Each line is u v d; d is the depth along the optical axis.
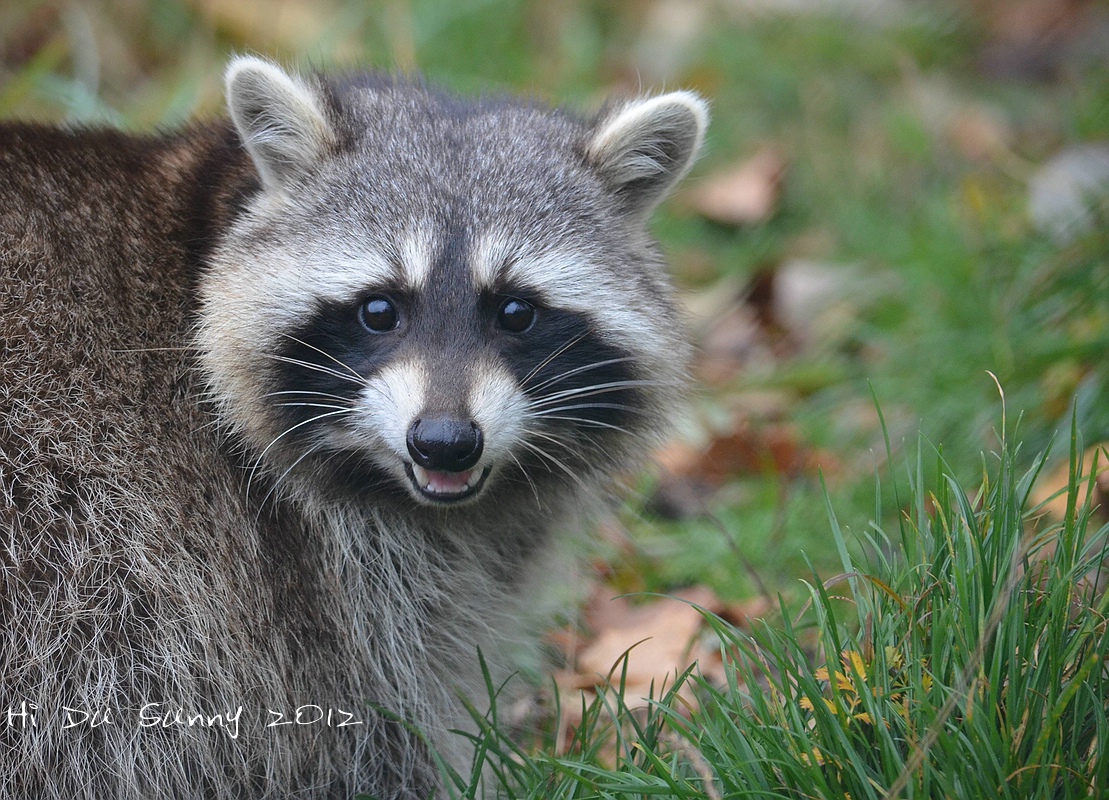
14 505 6.21
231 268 6.95
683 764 5.86
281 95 7.12
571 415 7.27
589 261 7.33
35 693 6.19
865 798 5.27
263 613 6.72
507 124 7.65
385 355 6.88
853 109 15.50
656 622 8.38
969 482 8.55
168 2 13.70
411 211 6.99
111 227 6.79
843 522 8.98
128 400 6.57
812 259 13.37
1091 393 8.69
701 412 10.58
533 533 7.72
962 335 10.22
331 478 7.06
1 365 6.30
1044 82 16.50
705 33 16.58
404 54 13.20
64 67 12.84
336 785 7.05
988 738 5.16
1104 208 9.98
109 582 6.34
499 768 6.38
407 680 7.02
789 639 5.85
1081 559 5.82
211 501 6.70
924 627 5.72
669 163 7.90
